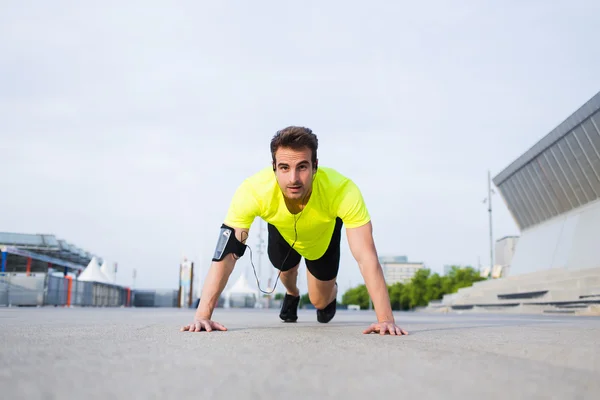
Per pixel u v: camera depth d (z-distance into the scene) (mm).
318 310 5359
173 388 1234
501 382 1391
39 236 39250
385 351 2145
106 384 1280
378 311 3443
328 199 3643
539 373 1579
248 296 50656
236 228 3668
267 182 3648
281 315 5508
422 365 1708
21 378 1346
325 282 4762
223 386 1268
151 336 2898
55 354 1904
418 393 1212
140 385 1273
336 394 1184
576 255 29359
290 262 4660
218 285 3596
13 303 25016
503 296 31344
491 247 45031
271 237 4551
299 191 3340
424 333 3473
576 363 1871
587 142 28562
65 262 43531
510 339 2996
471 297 36312
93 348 2156
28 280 25281
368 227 3654
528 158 35562
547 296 24609
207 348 2207
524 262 36969
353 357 1908
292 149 3250
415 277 76250
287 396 1151
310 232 3961
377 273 3504
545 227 35281
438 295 71562
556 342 2811
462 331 3863
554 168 32781
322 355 1968
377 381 1372
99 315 8156
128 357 1848
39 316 7035
